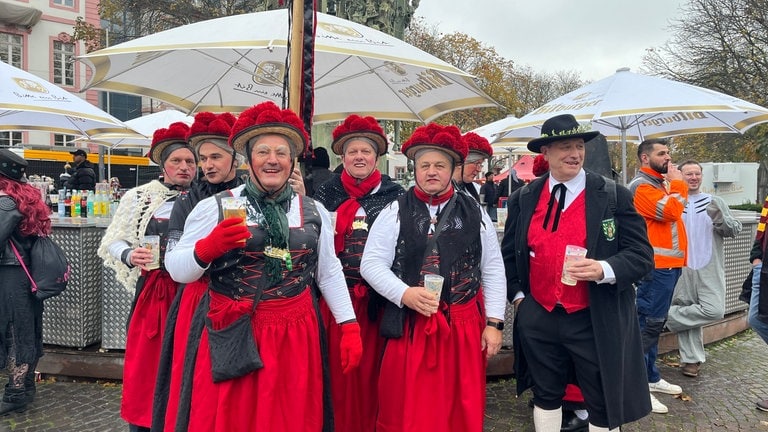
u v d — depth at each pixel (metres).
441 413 2.49
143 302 2.90
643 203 3.87
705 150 23.34
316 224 2.23
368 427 2.86
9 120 5.84
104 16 18.38
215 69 4.10
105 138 10.51
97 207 5.26
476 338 2.62
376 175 3.15
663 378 4.62
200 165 2.70
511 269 2.94
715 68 21.12
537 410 2.80
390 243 2.63
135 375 2.84
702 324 4.55
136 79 3.99
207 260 1.99
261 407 2.02
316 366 2.19
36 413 3.84
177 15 18.44
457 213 2.64
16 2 25.83
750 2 20.55
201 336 2.14
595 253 2.58
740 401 4.14
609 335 2.56
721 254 4.57
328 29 3.22
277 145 2.10
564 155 2.62
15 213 3.51
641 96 4.24
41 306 3.84
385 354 2.61
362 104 4.38
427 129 2.57
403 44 3.49
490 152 4.28
